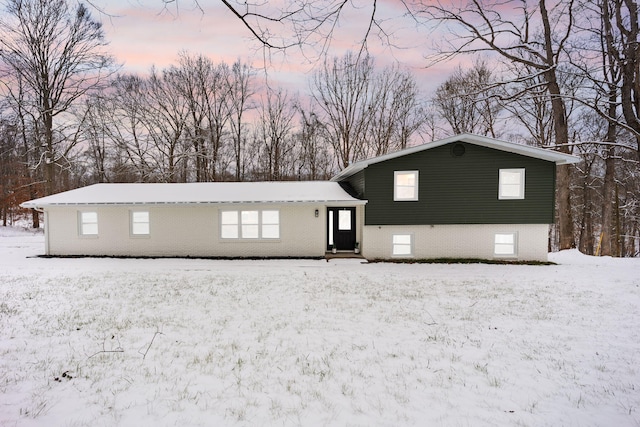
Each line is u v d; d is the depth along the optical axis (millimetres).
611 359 5238
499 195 15172
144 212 16234
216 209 15938
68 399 4051
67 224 16078
